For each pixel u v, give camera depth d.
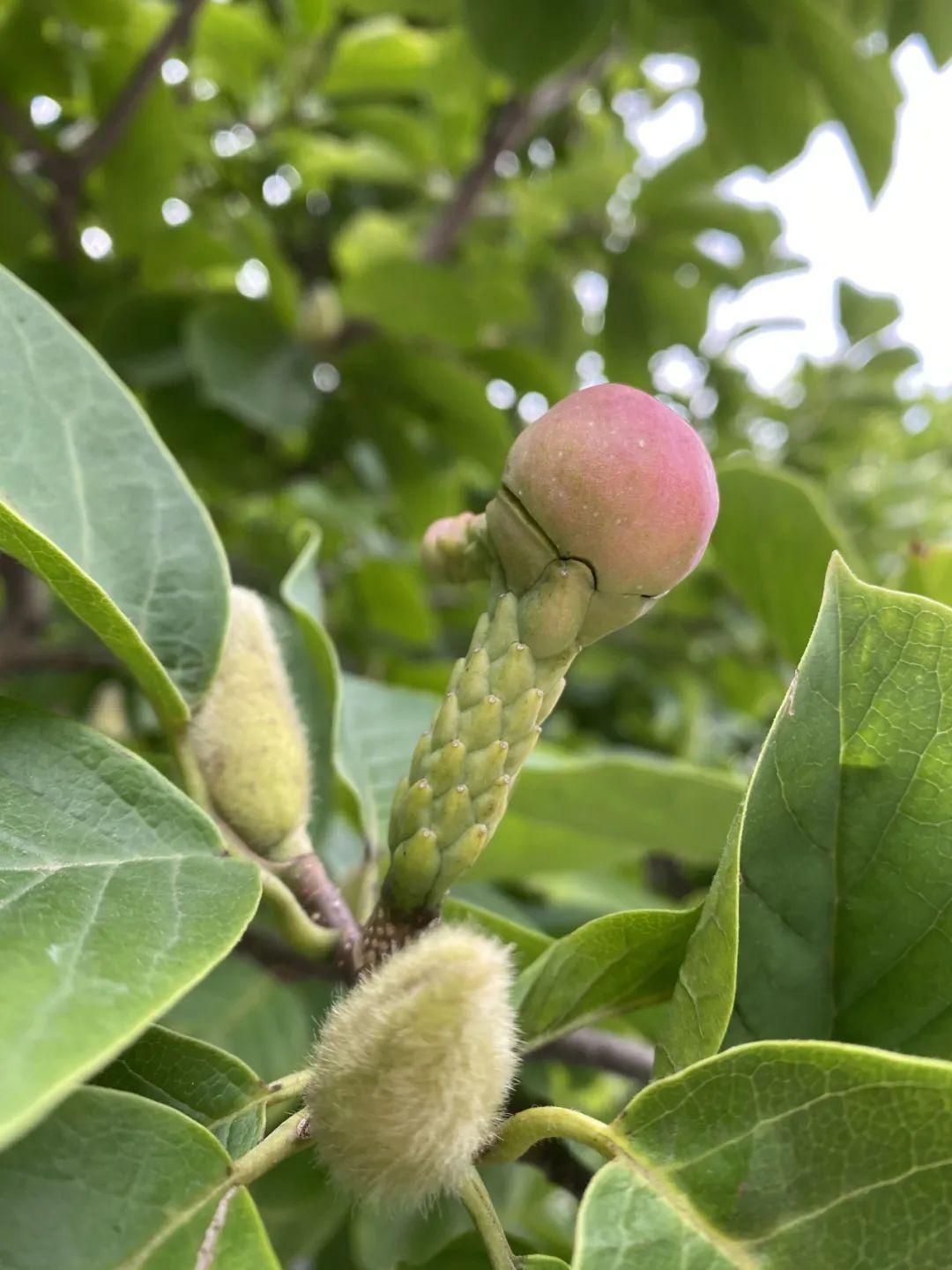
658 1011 0.16
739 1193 0.08
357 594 0.36
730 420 0.48
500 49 0.27
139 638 0.12
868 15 0.29
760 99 0.30
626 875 0.41
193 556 0.14
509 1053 0.09
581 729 0.48
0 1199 0.08
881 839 0.12
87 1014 0.08
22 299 0.14
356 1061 0.09
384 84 0.38
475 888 0.22
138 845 0.10
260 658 0.14
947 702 0.11
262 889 0.10
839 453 0.53
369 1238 0.17
